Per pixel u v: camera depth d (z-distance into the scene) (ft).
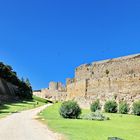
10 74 417.90
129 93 240.53
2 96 334.65
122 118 175.11
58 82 547.49
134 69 270.46
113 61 293.64
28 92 451.53
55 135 89.30
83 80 298.35
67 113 166.20
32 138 81.61
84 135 92.22
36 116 176.14
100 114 169.48
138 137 96.63
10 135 87.04
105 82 265.75
